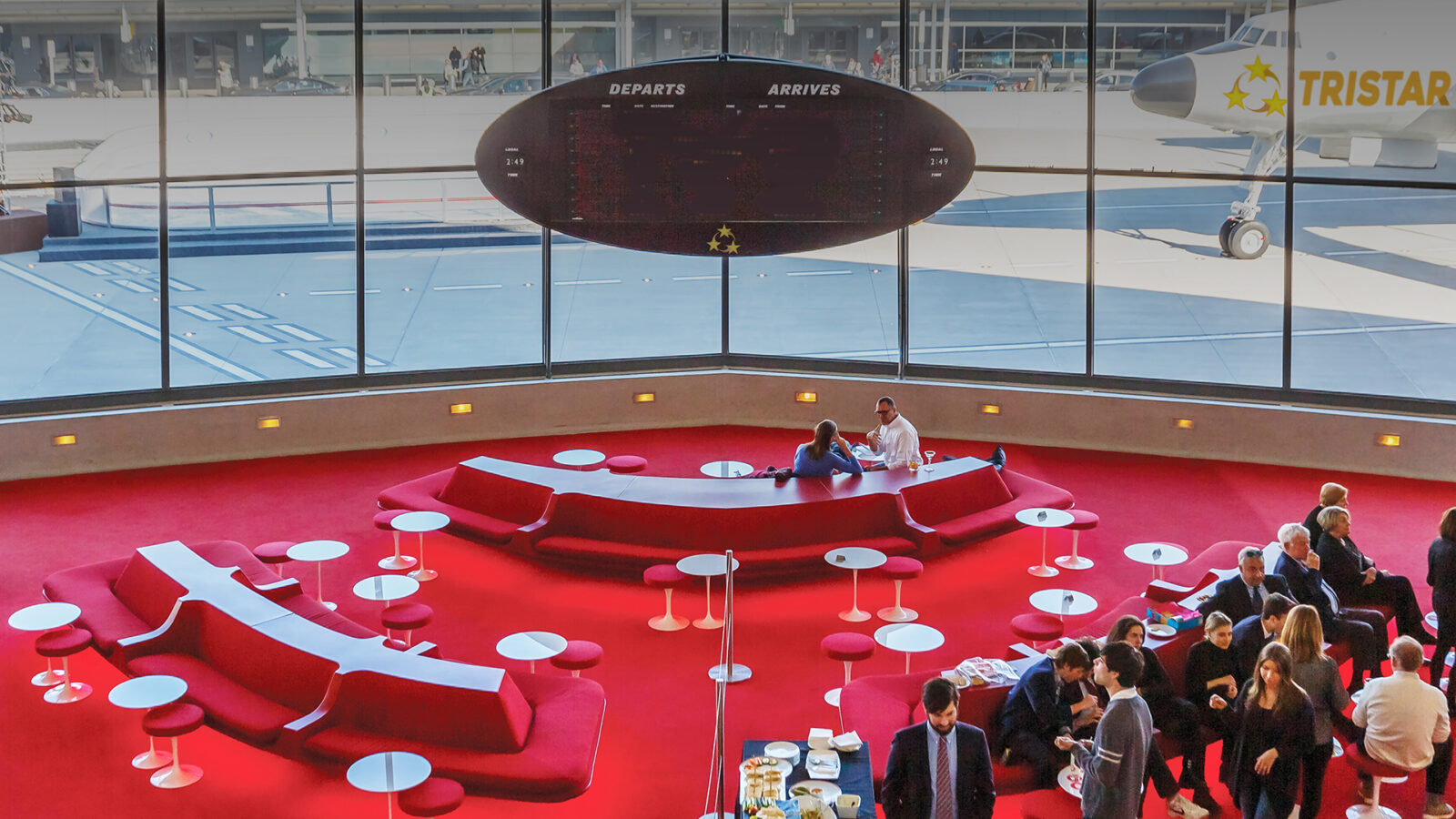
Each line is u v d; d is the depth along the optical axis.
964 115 27.97
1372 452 11.72
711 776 6.41
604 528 9.41
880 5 24.45
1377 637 7.02
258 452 12.34
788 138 7.56
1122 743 4.87
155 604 7.50
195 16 29.58
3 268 30.88
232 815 6.02
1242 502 11.01
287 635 6.68
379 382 12.89
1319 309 28.91
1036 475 11.87
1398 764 5.76
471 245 33.62
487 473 10.03
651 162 7.59
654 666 7.82
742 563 8.88
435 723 5.98
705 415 13.69
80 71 29.98
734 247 7.69
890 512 9.48
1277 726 5.31
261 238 33.06
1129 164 30.06
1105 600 8.90
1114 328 28.44
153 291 32.31
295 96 32.56
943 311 30.20
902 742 4.90
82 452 11.72
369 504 11.02
